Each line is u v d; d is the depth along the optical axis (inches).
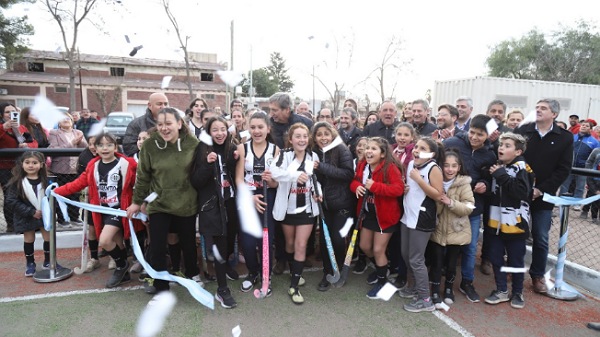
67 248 172.9
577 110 471.5
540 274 137.8
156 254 122.3
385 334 109.6
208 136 121.0
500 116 166.9
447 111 164.6
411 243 123.2
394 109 174.6
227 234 135.8
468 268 133.1
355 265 155.3
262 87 1298.0
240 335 107.2
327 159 134.6
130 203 137.5
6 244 167.3
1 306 120.0
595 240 213.0
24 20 796.6
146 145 119.9
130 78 1103.6
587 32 1142.3
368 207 131.5
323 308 123.6
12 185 138.5
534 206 136.1
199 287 119.6
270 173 127.5
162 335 106.2
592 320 120.0
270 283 138.3
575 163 294.8
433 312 122.5
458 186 126.3
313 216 129.6
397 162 127.3
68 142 208.2
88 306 121.1
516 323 117.4
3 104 198.1
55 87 1042.7
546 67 1170.6
